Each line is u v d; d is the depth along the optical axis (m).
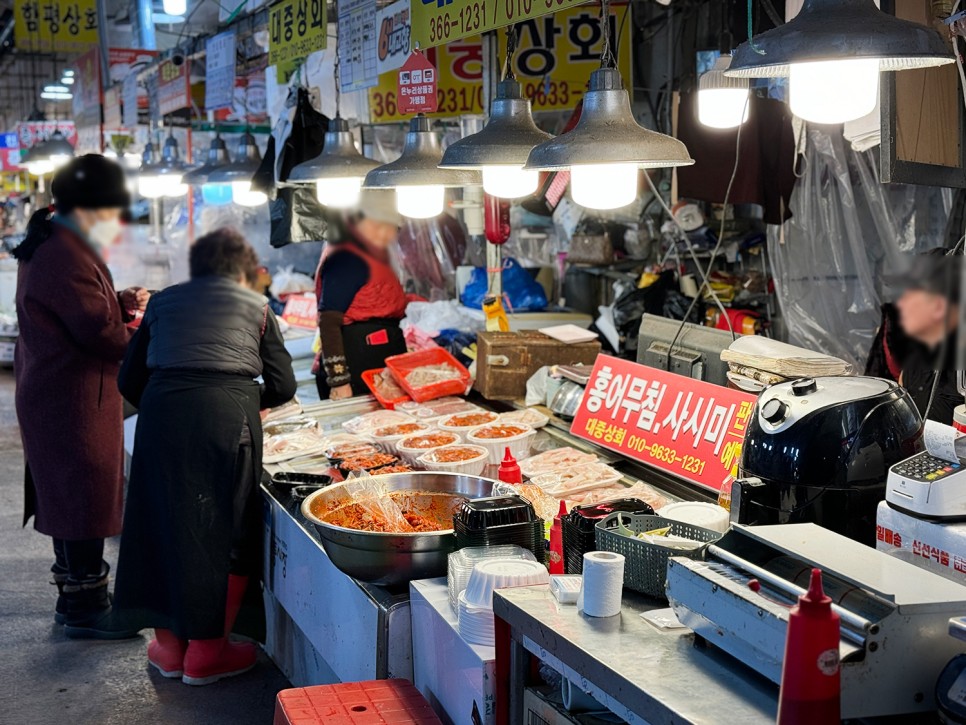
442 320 5.55
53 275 3.78
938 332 1.74
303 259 8.40
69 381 3.90
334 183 4.06
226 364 3.42
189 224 6.92
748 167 4.47
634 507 2.44
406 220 6.39
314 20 4.61
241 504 3.51
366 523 2.80
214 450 3.39
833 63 1.86
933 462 1.96
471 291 5.93
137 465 3.50
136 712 3.47
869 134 3.36
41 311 3.84
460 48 5.42
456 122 6.40
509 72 2.89
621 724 1.96
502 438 3.59
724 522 2.39
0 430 8.02
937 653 1.56
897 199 4.53
